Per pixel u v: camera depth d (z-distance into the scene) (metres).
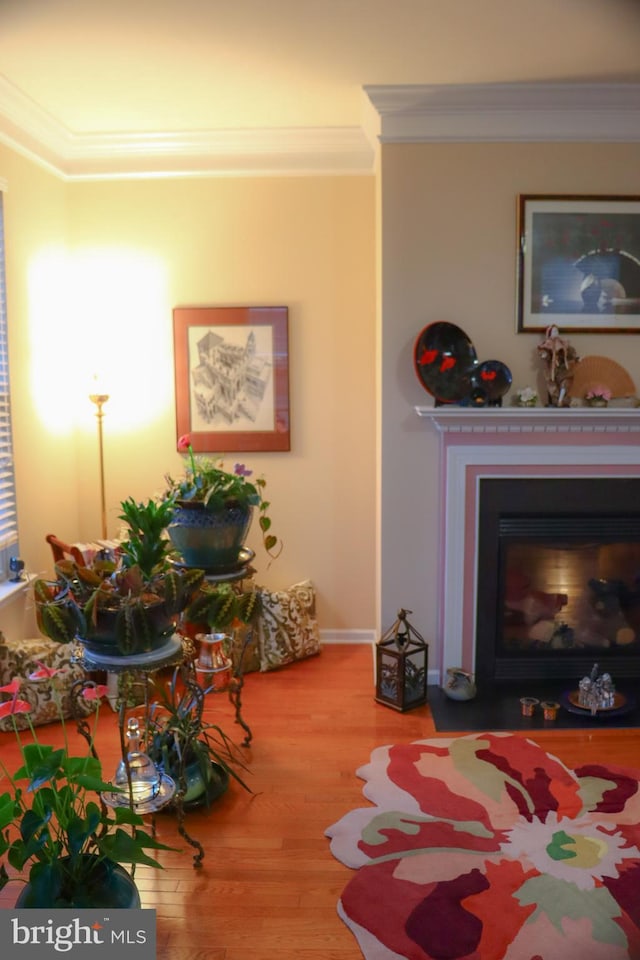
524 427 3.62
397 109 3.47
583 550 3.83
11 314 3.56
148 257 4.21
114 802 2.39
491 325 3.64
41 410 3.90
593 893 2.30
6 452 3.57
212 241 4.19
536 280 3.60
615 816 2.72
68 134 3.95
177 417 4.30
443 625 3.81
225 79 3.29
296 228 4.17
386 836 2.62
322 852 2.56
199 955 2.12
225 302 4.23
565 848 2.53
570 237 3.58
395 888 2.35
